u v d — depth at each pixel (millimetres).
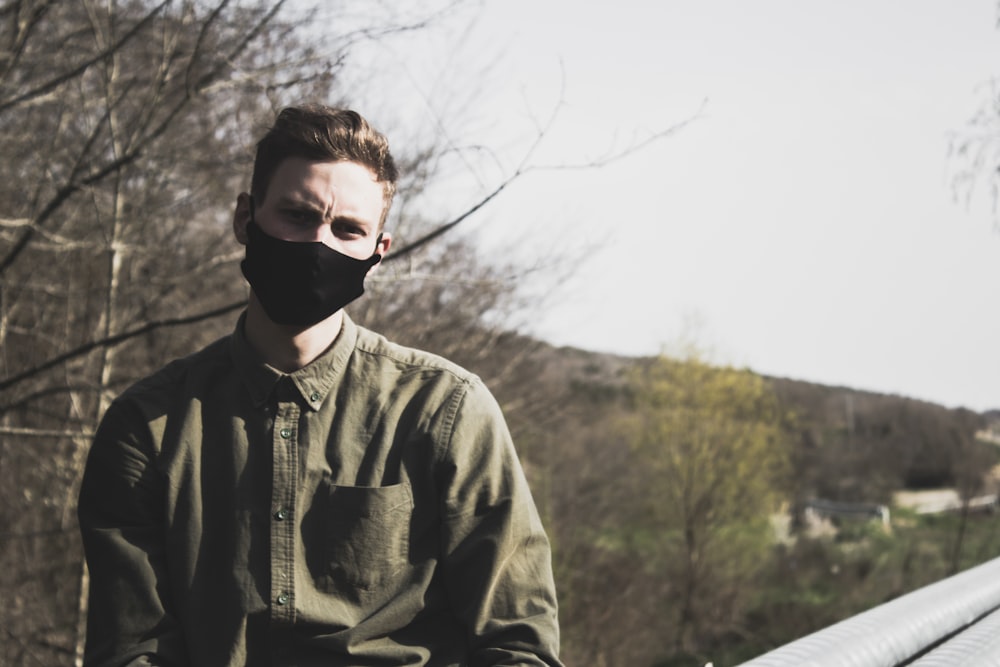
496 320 7660
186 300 6785
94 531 1488
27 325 6691
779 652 1644
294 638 1444
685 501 26250
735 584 26484
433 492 1510
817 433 46188
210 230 6895
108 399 6152
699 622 25359
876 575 30375
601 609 19938
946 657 1828
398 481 1494
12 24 4883
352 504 1467
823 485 45500
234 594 1436
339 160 1466
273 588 1435
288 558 1449
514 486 1549
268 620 1430
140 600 1458
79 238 5992
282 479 1472
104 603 1465
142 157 4789
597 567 20047
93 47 5312
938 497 43719
